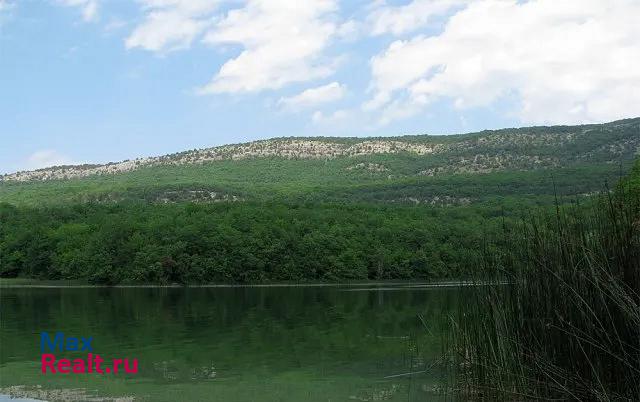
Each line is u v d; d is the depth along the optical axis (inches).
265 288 3671.3
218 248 4018.2
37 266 4033.0
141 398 945.5
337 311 2224.4
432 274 4185.5
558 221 701.3
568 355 671.8
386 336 1531.7
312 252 4195.4
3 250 4079.7
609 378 634.8
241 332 1646.2
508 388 730.8
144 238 3981.3
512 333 737.6
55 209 5019.7
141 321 1911.9
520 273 738.8
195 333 1628.9
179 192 7057.1
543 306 699.4
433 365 1091.9
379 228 4576.8
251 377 1074.1
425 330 1610.5
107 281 3850.9
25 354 1302.9
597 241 663.8
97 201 6028.5
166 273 3892.7
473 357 812.6
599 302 639.8
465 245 3890.3
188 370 1138.0
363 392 952.9
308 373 1098.7
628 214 652.1
